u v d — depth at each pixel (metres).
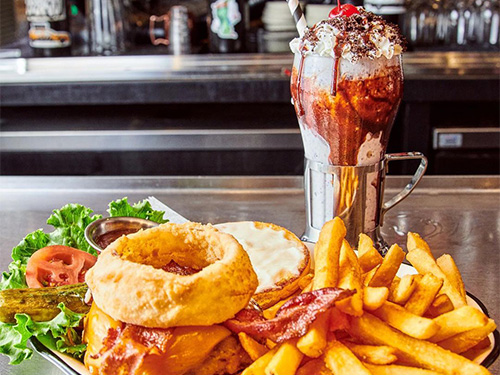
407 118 1.39
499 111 1.40
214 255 0.49
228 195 0.84
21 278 0.58
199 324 0.45
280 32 1.55
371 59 0.59
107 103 1.40
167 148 1.37
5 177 0.89
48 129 1.39
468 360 0.44
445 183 0.86
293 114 1.41
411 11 1.51
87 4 1.57
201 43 1.66
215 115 1.42
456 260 0.67
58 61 1.45
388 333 0.45
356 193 0.65
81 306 0.52
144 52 1.54
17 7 1.75
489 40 1.56
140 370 0.44
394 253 0.50
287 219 0.77
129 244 0.48
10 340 0.50
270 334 0.44
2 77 1.40
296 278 0.55
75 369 0.47
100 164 1.41
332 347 0.44
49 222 0.65
